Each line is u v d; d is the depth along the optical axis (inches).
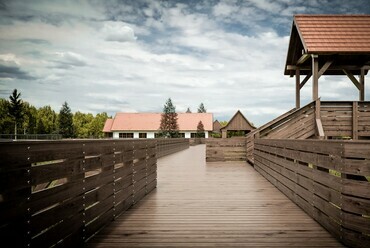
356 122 409.7
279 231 146.6
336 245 127.3
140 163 227.6
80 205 127.4
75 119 3811.5
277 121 427.2
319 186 157.0
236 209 191.9
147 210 190.2
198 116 2283.5
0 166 82.4
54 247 107.3
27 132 2829.7
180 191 255.8
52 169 107.1
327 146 145.6
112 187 166.7
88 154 136.6
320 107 414.9
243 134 1891.0
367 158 119.0
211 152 540.4
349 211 124.8
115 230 149.0
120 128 2198.6
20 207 89.6
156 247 126.1
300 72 551.8
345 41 420.8
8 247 84.5
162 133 2129.7
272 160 290.2
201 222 162.7
